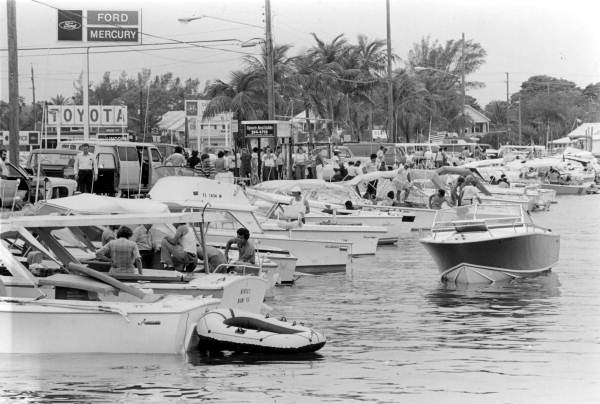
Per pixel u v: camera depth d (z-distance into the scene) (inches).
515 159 5595.5
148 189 2618.1
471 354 1171.3
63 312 1083.9
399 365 1107.3
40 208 1462.8
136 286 1217.4
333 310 1505.9
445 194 2997.0
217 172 2469.2
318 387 996.6
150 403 935.7
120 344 1092.5
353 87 5743.1
